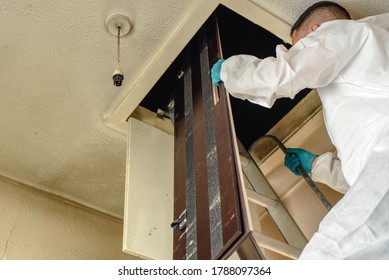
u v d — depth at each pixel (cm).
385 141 123
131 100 217
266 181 195
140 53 204
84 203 264
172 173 210
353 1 186
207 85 183
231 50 221
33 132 228
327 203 173
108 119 225
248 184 196
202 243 144
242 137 239
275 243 158
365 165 123
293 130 234
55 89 213
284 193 237
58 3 186
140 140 214
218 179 150
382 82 136
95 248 252
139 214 189
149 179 202
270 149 237
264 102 154
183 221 161
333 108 144
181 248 155
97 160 244
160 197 199
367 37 143
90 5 188
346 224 113
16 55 201
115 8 190
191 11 192
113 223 268
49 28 193
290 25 192
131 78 213
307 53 141
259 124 241
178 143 191
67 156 241
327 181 183
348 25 148
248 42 221
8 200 240
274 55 223
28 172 246
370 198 112
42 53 201
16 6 186
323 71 142
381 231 106
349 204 116
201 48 201
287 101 238
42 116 223
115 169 250
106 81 212
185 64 211
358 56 143
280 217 184
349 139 135
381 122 128
